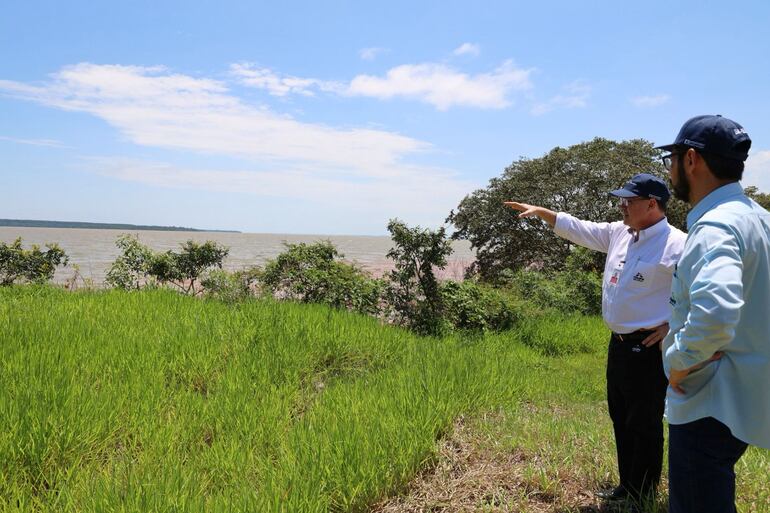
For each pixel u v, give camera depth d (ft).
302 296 32.27
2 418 11.49
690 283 6.82
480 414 15.07
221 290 30.71
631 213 10.43
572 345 31.12
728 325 6.13
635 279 10.29
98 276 61.87
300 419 13.62
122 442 12.21
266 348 19.44
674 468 7.20
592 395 20.68
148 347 18.45
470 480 11.36
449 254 31.27
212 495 9.58
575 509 10.46
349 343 21.50
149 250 34.88
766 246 6.70
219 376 16.67
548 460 12.24
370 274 33.81
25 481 10.19
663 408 10.40
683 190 7.47
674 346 6.77
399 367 18.25
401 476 11.05
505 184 55.88
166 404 14.38
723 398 6.70
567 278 43.86
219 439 12.40
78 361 16.37
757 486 10.94
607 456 12.51
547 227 54.13
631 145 57.67
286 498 9.37
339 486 10.21
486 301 32.55
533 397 18.03
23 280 36.73
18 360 15.33
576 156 55.83
